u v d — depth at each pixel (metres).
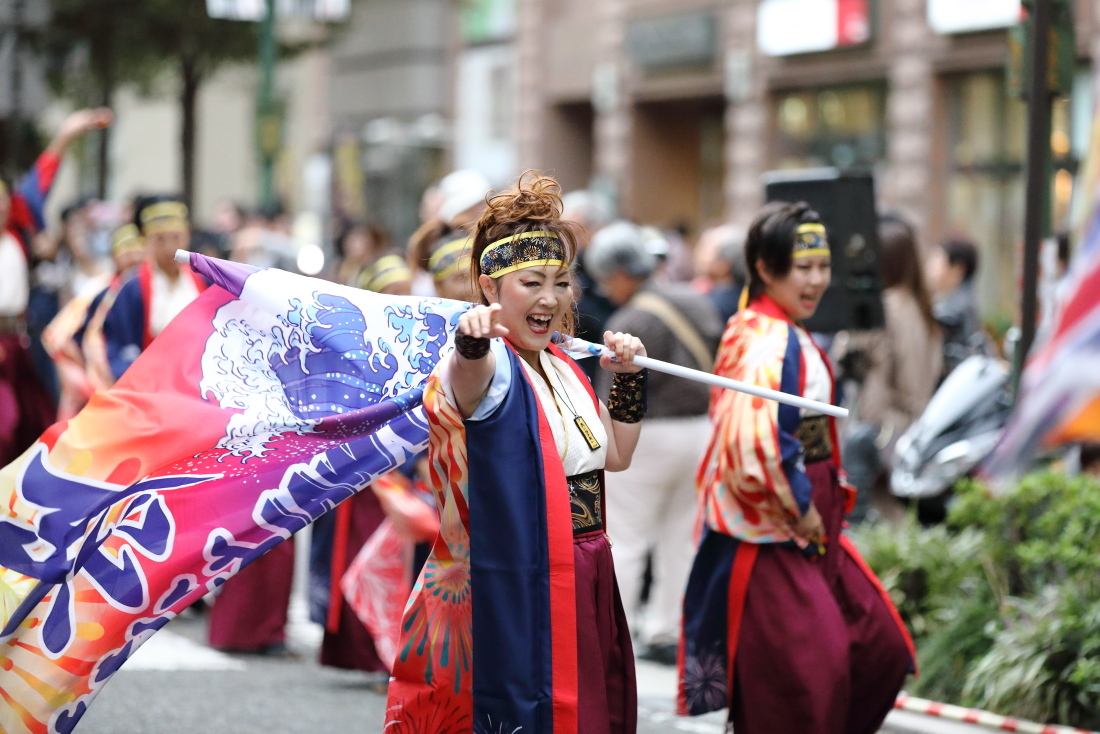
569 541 4.46
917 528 8.66
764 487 5.71
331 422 4.88
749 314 5.98
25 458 5.13
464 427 4.45
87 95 27.78
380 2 40.47
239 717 7.24
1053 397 7.63
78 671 4.98
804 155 26.47
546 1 33.38
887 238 9.45
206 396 5.04
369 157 36.38
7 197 10.09
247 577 8.96
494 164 37.34
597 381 9.65
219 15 20.77
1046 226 8.56
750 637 5.79
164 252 9.33
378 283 8.02
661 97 29.84
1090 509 7.52
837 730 5.75
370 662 8.10
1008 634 7.40
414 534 7.38
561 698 4.39
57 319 10.12
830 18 25.12
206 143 53.00
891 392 9.48
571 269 4.62
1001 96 22.81
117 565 4.97
